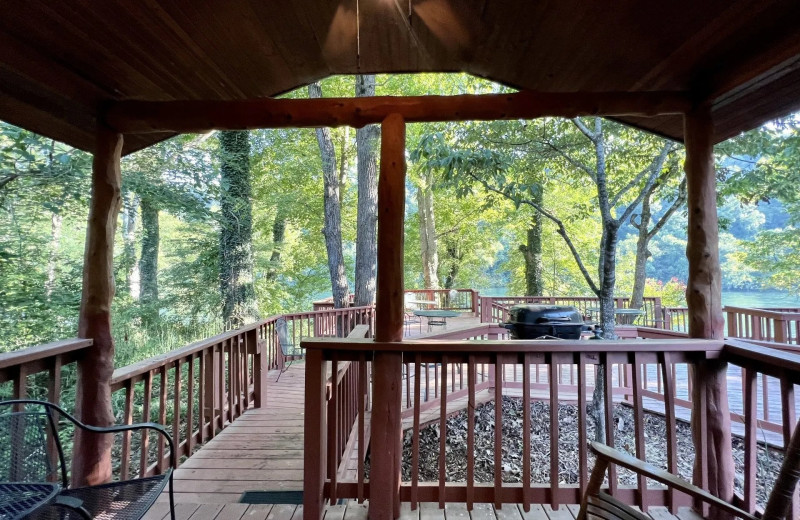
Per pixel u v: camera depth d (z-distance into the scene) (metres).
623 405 5.06
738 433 4.01
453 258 16.47
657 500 2.11
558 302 9.26
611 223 3.94
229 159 8.19
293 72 2.57
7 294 5.10
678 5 1.75
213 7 1.88
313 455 2.06
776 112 2.38
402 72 2.68
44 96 2.21
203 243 8.66
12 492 1.48
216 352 3.50
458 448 4.48
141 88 2.44
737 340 2.14
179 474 2.66
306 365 2.10
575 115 2.36
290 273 14.53
